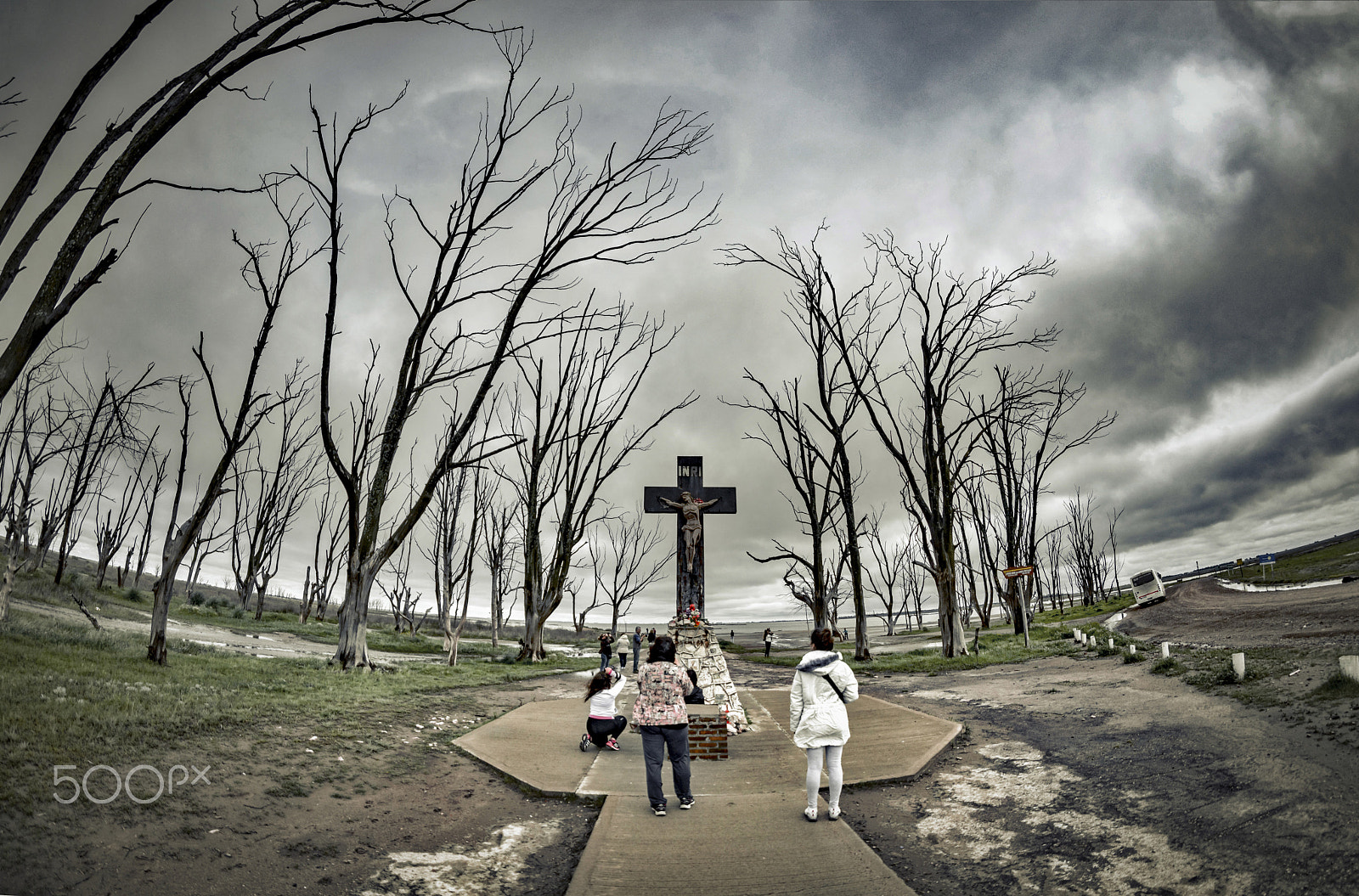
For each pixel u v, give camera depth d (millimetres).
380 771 8297
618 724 10516
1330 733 7426
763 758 10102
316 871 5602
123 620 24812
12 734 6797
